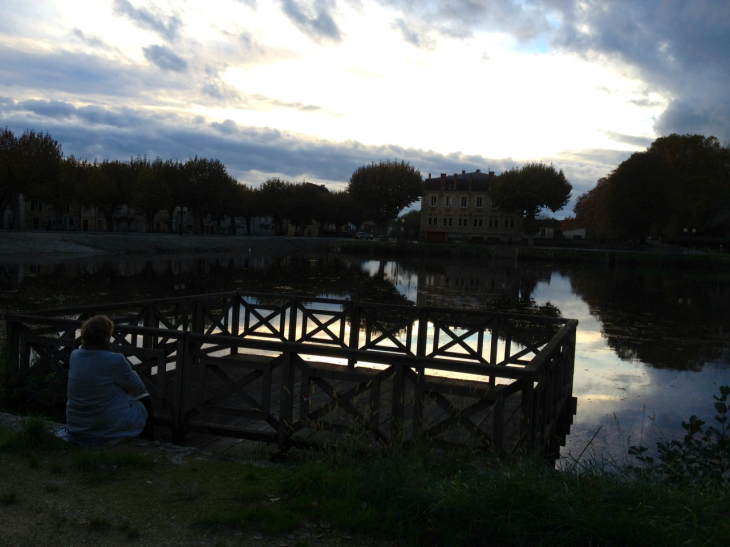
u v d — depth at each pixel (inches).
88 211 3693.4
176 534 148.8
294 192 3951.8
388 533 153.4
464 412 210.4
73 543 142.0
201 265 1717.5
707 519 151.3
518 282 1621.6
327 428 229.6
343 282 1402.6
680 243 3112.7
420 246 2881.4
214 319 415.5
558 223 5319.9
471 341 603.5
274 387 311.3
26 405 274.1
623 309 1042.7
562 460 266.7
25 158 1941.4
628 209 2603.3
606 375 490.9
